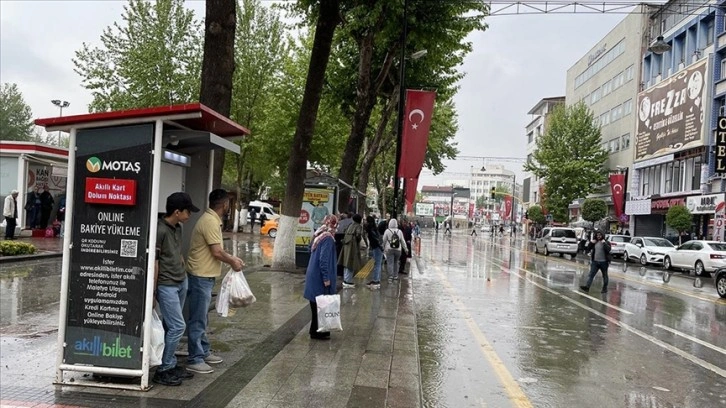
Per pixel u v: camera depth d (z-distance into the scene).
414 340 8.11
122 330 5.17
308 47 31.41
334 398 5.23
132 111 5.09
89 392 5.02
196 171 6.79
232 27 10.16
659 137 41.25
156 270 5.27
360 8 18.30
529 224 89.25
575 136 52.09
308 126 15.35
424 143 19.39
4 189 21.80
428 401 5.97
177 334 5.40
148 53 31.77
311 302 7.62
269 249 25.02
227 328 8.04
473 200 159.50
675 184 39.38
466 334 9.48
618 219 44.88
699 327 10.91
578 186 51.41
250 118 36.50
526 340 9.19
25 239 20.86
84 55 31.98
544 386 6.64
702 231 34.88
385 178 48.03
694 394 6.52
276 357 6.59
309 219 16.44
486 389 6.45
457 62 25.31
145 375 5.13
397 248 15.44
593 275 16.27
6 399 4.73
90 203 5.19
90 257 5.20
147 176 5.17
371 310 10.42
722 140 29.48
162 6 32.09
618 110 51.44
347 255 13.57
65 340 5.21
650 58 45.25
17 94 61.62
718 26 34.59
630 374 7.30
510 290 15.84
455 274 19.94
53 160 22.56
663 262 27.30
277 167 38.59
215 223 5.82
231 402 4.96
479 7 19.58
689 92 36.97
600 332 10.12
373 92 21.73
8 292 10.22
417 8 19.88
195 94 32.53
